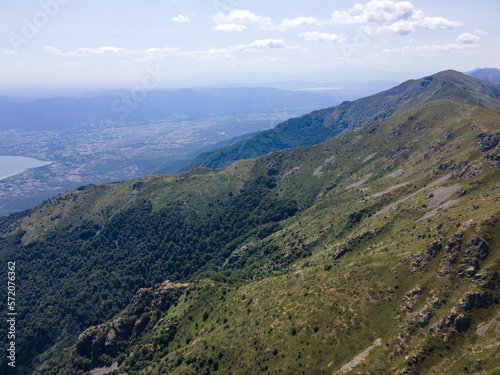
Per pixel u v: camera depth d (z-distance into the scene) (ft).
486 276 350.23
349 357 360.28
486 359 286.25
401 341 346.33
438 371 304.50
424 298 377.91
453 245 404.57
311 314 436.35
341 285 463.83
